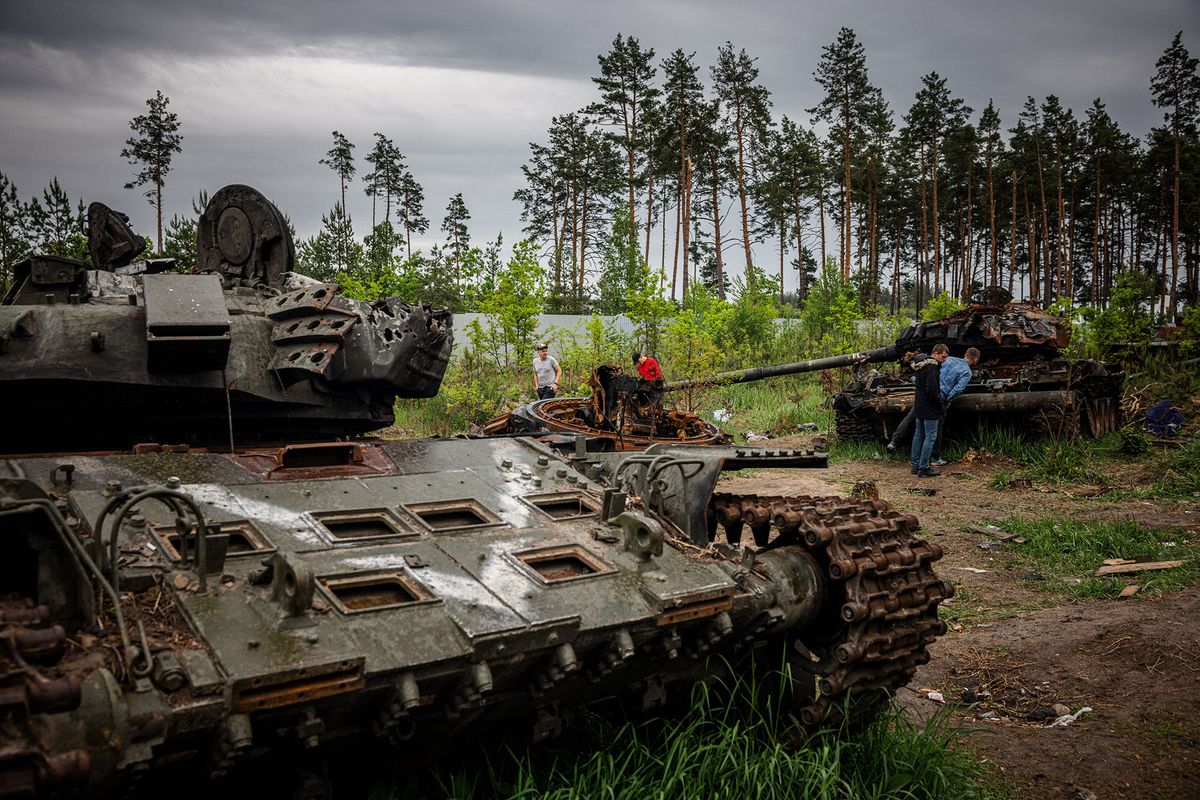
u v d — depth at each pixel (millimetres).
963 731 5074
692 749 4398
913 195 48844
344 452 4793
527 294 19938
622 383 11633
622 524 4289
